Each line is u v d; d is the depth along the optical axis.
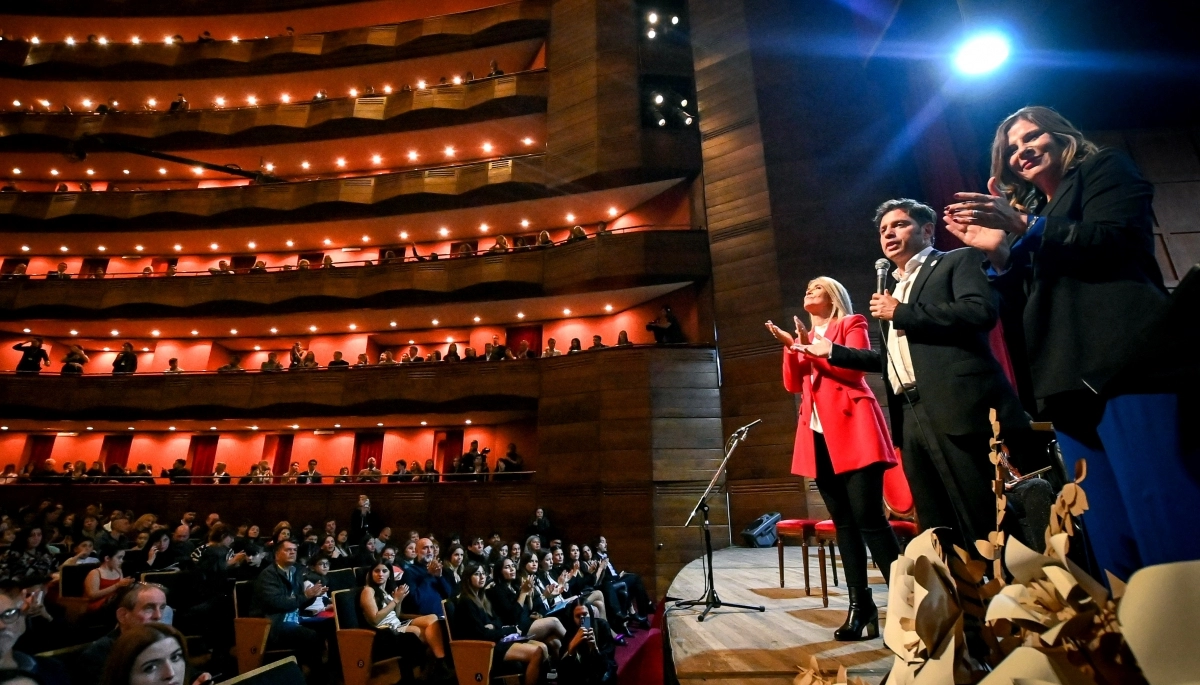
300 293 14.59
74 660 2.87
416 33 16.53
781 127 12.05
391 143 16.09
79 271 16.95
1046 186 1.38
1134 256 1.10
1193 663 0.35
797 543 3.67
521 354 13.58
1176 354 0.91
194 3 17.73
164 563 7.72
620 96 13.75
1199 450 0.89
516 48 15.96
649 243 12.43
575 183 13.56
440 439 14.91
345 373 13.76
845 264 10.96
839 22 12.67
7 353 15.86
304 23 18.06
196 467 15.49
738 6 13.27
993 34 3.74
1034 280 1.23
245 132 16.16
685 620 2.85
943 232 6.79
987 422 1.49
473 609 5.36
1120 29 3.37
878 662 1.84
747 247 11.70
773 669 1.84
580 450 11.66
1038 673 0.42
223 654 5.16
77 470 13.88
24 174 17.55
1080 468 0.52
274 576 5.18
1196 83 3.66
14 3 17.61
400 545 11.96
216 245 16.62
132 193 15.90
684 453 11.09
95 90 17.56
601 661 5.61
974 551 1.50
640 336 13.41
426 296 13.96
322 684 5.17
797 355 2.40
